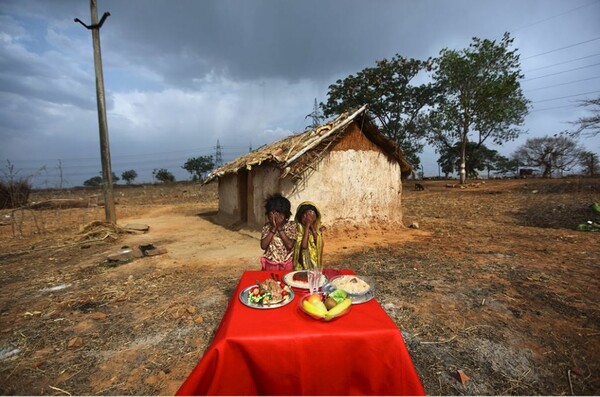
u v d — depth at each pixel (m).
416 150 35.97
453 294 4.94
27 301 5.11
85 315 4.53
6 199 18.53
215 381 2.05
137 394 2.92
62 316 4.52
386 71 29.55
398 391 2.15
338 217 9.53
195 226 12.66
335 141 9.43
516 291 5.00
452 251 7.63
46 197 24.89
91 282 5.93
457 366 3.24
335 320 2.33
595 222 10.66
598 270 5.91
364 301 2.64
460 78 26.92
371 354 2.15
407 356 2.17
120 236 10.50
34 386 3.05
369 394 2.17
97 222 10.72
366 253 7.60
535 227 10.76
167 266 6.85
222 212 14.54
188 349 3.61
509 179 33.75
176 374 3.18
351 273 3.46
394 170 10.95
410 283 5.46
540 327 3.93
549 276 5.64
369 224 10.16
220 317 4.34
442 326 3.99
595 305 4.45
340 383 2.17
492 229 10.52
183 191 34.34
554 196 17.97
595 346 3.51
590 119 20.06
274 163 9.10
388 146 10.42
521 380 3.04
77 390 2.99
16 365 3.39
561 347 3.52
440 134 33.31
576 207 13.42
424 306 4.54
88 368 3.32
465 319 4.16
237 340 2.09
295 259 3.90
